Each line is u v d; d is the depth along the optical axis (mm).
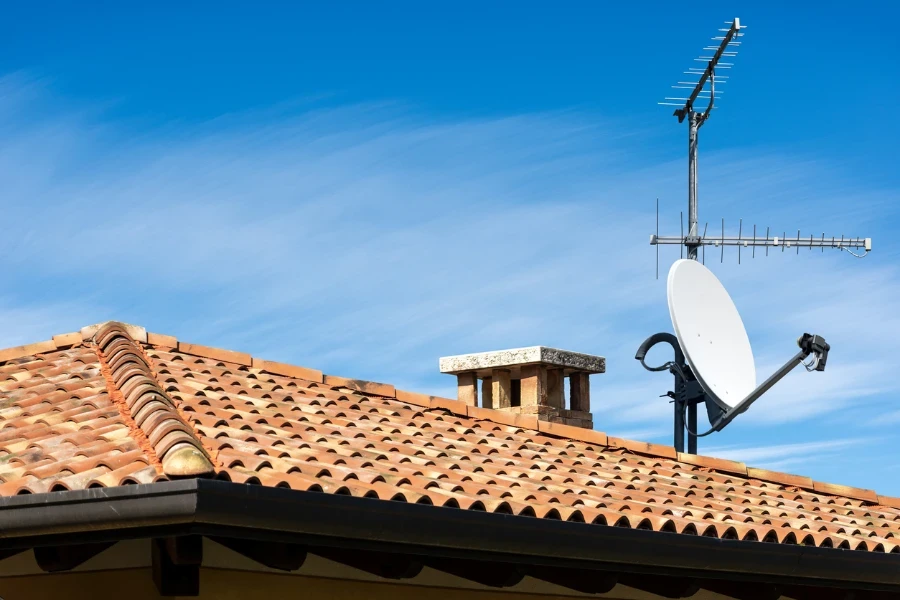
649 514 6742
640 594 7434
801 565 7195
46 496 4918
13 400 7309
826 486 10367
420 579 6402
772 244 11984
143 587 5516
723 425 10703
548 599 6949
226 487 4816
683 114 12391
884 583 7781
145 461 5363
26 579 5910
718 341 11078
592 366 12023
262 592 5715
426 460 7105
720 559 6758
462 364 11852
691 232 12055
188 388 7594
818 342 10219
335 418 7961
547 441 9320
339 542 5324
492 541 5754
